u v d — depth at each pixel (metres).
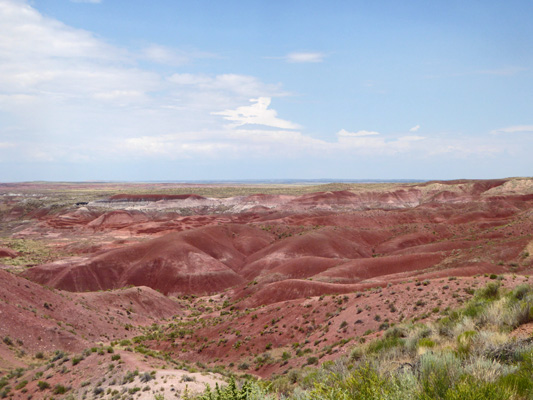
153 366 25.30
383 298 35.12
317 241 113.00
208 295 92.62
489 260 66.94
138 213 185.88
